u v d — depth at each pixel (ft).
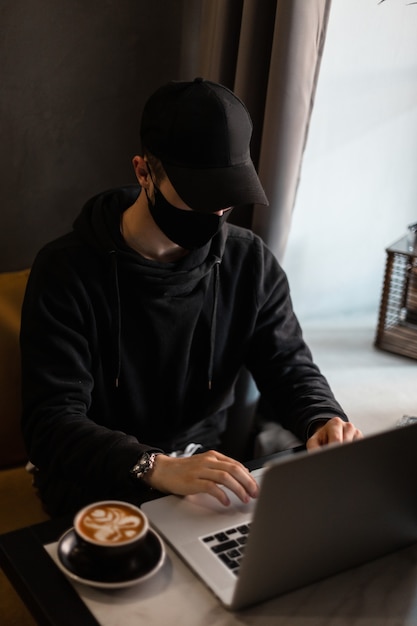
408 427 3.19
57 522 3.57
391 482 3.29
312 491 2.97
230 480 3.76
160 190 4.33
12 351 5.40
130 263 4.66
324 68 6.70
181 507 3.72
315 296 7.54
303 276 7.41
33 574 3.22
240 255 5.24
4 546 3.38
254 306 5.27
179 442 5.36
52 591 3.13
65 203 6.53
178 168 4.19
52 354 4.57
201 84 4.30
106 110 6.42
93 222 4.75
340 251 7.48
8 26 5.81
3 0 5.73
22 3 5.80
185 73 6.66
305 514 3.01
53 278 4.66
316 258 7.39
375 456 3.13
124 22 6.22
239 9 5.85
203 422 5.53
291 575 3.18
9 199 6.28
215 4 5.98
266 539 2.93
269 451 6.02
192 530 3.54
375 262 7.73
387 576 3.42
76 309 4.66
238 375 5.95
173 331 4.95
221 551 3.41
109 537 3.13
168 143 4.21
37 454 4.44
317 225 7.27
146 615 3.05
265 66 5.82
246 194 4.18
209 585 3.19
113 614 3.04
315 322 7.45
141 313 4.83
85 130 6.39
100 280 4.73
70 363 4.58
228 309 5.24
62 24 5.99
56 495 4.84
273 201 5.92
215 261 4.91
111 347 4.85
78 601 3.09
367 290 7.77
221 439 6.14
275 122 5.70
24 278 5.61
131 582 3.11
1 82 5.93
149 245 4.73
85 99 6.29
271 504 2.85
